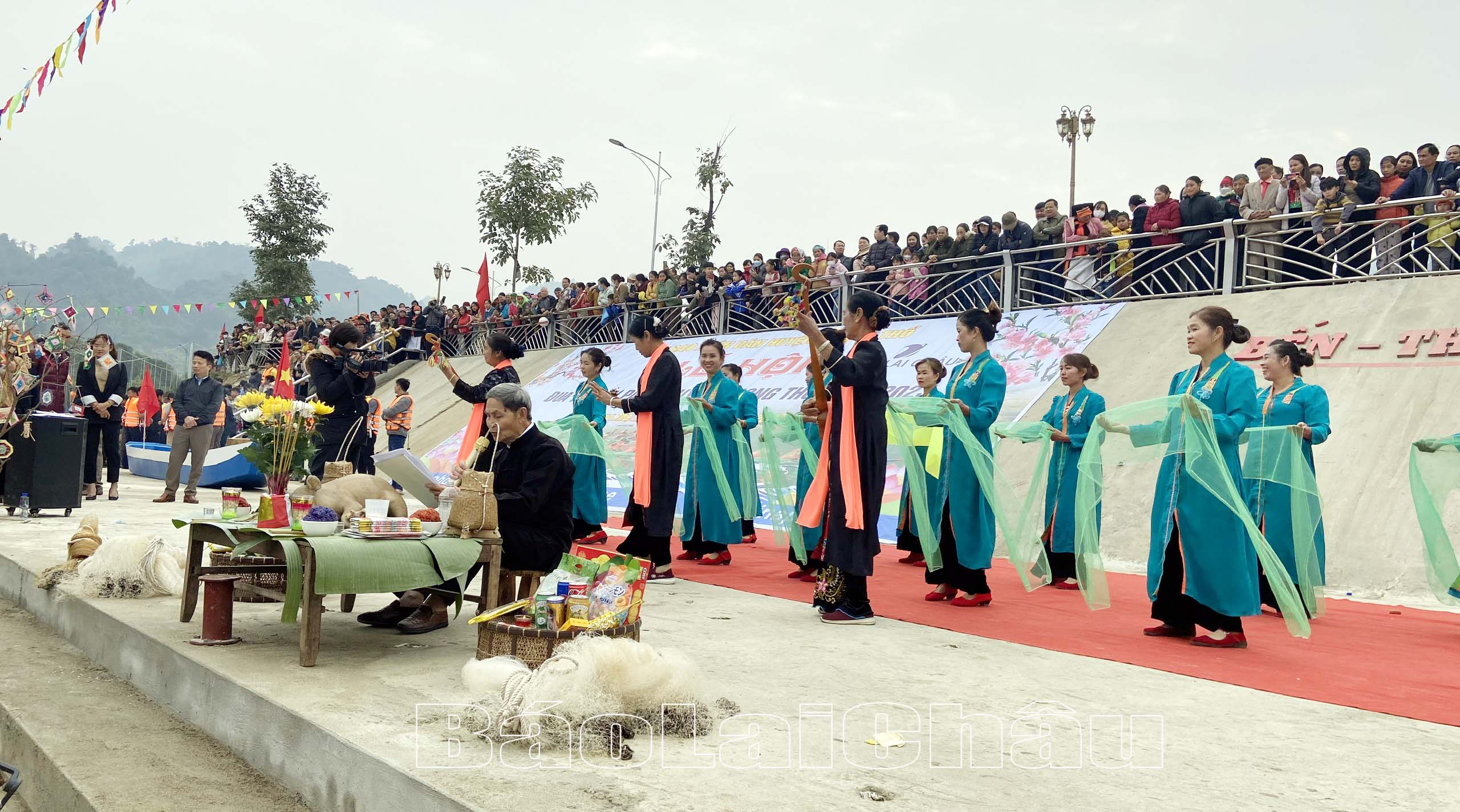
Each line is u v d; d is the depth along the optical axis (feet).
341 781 9.80
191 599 15.46
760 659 14.26
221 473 40.98
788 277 49.75
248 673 12.49
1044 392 36.60
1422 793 9.30
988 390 21.57
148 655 14.65
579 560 13.05
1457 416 27.32
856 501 17.69
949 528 20.51
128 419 54.95
